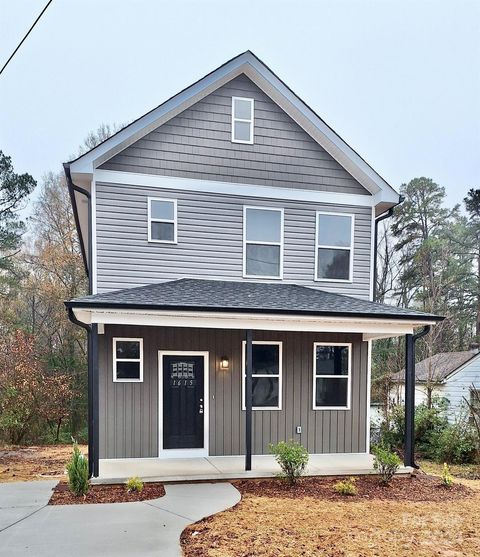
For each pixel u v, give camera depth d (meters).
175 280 8.77
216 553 4.30
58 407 14.61
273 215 9.44
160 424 8.33
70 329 18.20
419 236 26.42
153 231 8.73
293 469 6.94
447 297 23.62
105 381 8.12
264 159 9.41
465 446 10.36
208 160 9.09
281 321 7.52
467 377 14.94
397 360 16.67
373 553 4.39
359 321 7.71
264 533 4.84
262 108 9.47
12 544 4.47
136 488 6.36
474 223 25.61
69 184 8.47
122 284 8.48
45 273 19.98
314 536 4.80
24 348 14.35
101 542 4.53
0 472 8.13
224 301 7.41
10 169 18.59
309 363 9.16
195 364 8.66
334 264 9.70
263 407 8.87
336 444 9.16
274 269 9.37
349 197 9.84
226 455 8.59
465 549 4.55
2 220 18.69
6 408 13.45
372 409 15.24
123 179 8.59
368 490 6.76
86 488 6.19
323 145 9.75
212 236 9.03
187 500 5.98
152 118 8.65
